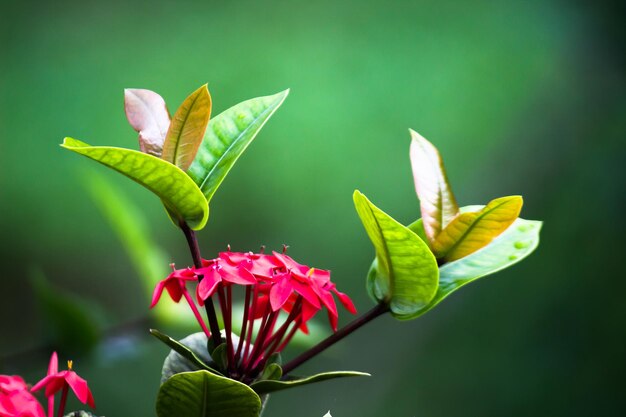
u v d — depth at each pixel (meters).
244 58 8.81
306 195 8.30
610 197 7.43
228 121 2.21
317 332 3.50
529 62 8.39
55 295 3.64
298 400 6.04
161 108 2.13
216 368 2.03
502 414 6.60
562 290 7.09
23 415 1.82
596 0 8.21
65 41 8.73
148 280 3.84
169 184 1.96
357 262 8.05
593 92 8.08
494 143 8.09
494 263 2.29
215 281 1.90
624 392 6.84
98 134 8.55
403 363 6.10
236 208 8.16
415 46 8.84
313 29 8.91
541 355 6.88
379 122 8.59
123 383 6.47
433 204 2.22
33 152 8.30
